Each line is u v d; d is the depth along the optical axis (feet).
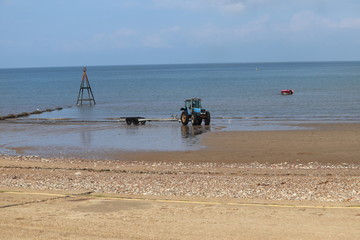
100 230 35.12
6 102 265.34
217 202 44.27
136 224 36.63
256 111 183.83
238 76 615.16
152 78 614.34
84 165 76.84
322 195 47.11
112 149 95.45
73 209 42.09
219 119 156.76
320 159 79.00
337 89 302.45
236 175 64.59
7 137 117.80
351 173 64.85
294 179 59.11
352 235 32.78
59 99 286.66
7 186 55.21
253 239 32.45
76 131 127.85
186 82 477.36
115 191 51.29
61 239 33.14
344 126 121.29
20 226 36.52
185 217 38.55
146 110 205.26
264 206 42.16
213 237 33.01
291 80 456.04
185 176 63.31
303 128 119.96
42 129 134.10
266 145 93.71
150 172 68.54
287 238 32.48
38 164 77.92
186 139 105.91
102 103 250.98
